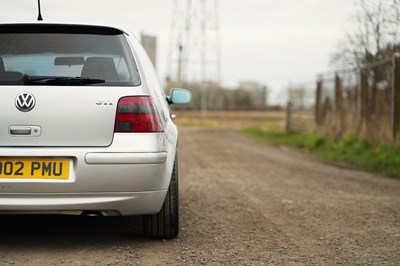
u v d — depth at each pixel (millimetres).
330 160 14406
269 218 6496
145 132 4668
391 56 15203
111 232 5582
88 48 4836
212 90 55312
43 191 4480
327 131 18672
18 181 4453
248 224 6141
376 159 12859
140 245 5102
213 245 5168
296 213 6824
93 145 4602
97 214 4668
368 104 15328
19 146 4535
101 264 4488
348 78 17031
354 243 5355
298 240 5441
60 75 4656
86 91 4637
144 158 4590
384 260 4762
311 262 4672
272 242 5340
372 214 6848
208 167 12102
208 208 7062
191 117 51906
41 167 4508
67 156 4531
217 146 19016
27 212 4539
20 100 4543
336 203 7613
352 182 9992
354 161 13617
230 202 7539
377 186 9531
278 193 8430
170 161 4941
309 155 15938
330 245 5262
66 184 4492
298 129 24375
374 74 14961
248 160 14000
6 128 4531
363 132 15477
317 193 8516
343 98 17484
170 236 5293
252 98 62906
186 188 8781
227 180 9898
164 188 4805
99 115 4617
